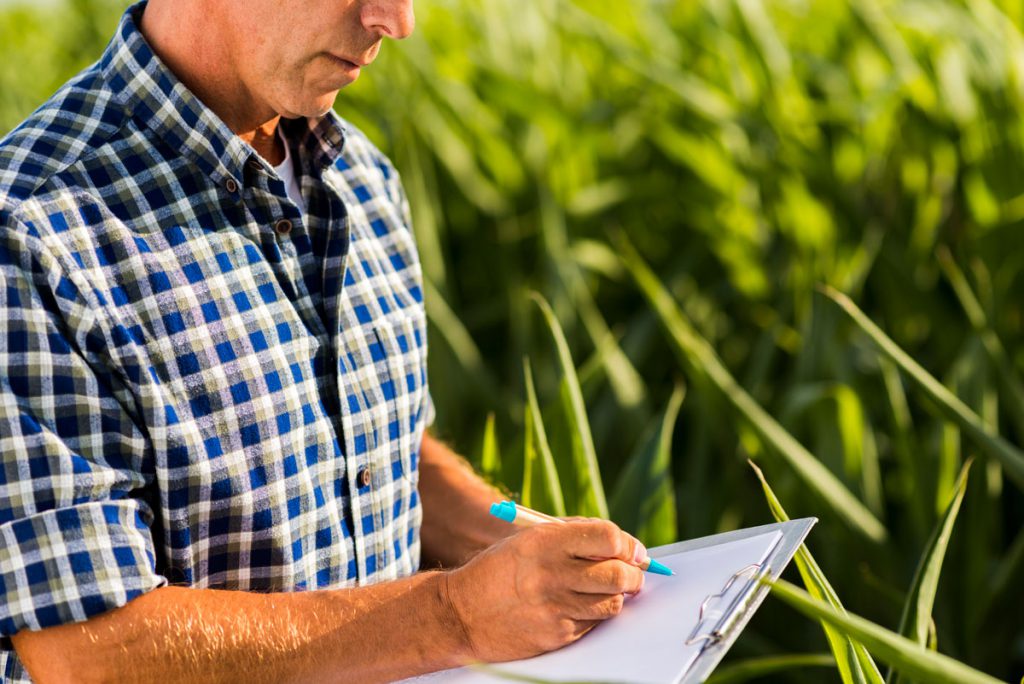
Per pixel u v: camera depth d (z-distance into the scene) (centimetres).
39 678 103
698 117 306
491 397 279
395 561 132
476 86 337
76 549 99
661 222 322
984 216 276
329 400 121
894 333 277
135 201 111
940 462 215
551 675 104
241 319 113
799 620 222
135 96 113
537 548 107
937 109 287
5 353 100
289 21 110
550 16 352
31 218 103
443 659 110
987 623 207
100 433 103
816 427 228
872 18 293
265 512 113
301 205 125
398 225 142
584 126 318
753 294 294
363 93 335
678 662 98
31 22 568
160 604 103
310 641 107
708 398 210
